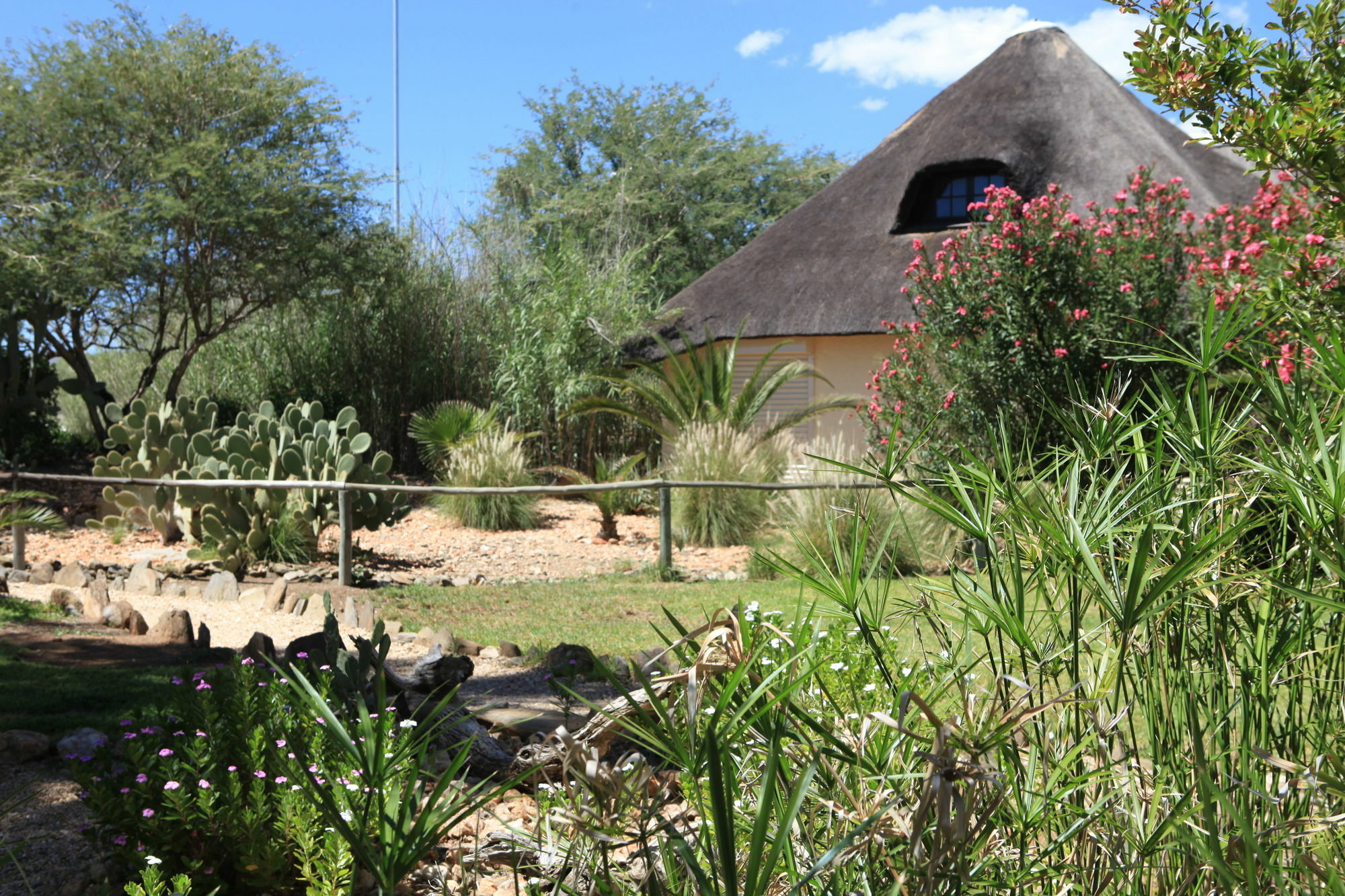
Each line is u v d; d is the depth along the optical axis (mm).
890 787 1515
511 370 16766
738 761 1749
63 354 15719
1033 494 1733
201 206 15164
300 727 2791
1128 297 8516
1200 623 1736
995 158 15250
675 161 30641
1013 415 8578
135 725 2852
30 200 14258
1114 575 1488
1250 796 1513
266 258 16047
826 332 14664
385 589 7898
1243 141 3150
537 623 6648
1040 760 1587
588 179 29625
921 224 16078
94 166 15547
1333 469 1523
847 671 2533
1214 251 8539
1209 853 1256
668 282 27781
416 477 16922
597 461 13000
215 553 8367
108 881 2428
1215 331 1859
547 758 1779
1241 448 1925
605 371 16250
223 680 3654
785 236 16609
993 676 1620
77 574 8016
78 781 2574
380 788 1394
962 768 1224
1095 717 1492
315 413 9422
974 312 8867
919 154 16188
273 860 2336
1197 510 1705
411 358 17625
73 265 14055
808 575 1671
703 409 14680
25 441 14070
